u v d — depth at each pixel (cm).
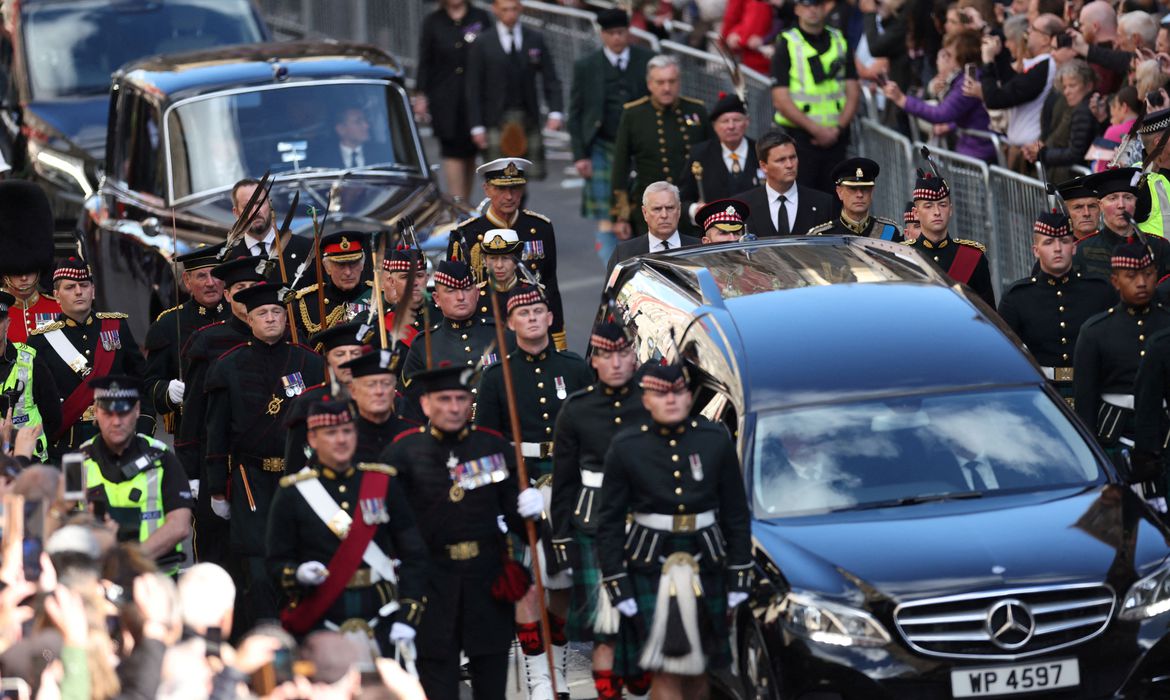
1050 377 3716
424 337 3569
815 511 2947
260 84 5216
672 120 5138
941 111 5328
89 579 2322
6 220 4241
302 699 2186
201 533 3500
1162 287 3697
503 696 2944
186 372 3706
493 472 2878
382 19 8494
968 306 3328
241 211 4041
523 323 3278
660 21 6956
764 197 4397
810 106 5325
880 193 5503
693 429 2862
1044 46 5072
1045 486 2981
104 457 2920
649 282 3609
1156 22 4784
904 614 2712
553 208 6894
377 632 2744
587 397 3036
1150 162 3891
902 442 3022
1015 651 2712
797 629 2747
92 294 3734
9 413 3344
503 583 2878
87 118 5819
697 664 2814
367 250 3956
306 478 2722
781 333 3225
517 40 6200
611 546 2847
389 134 5253
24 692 2283
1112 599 2758
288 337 3697
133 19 6231
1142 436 3341
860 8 6122
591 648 3534
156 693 2261
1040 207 4728
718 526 2867
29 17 6175
